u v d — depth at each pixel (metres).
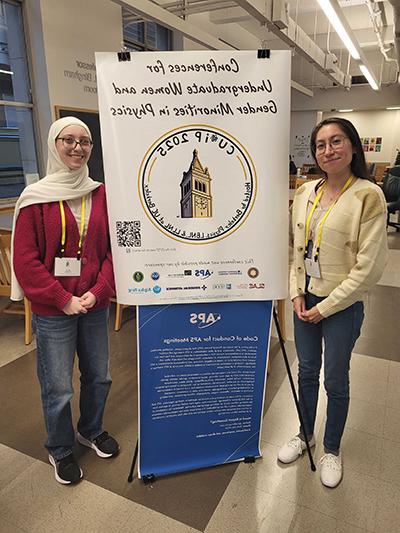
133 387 2.44
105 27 4.74
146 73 1.29
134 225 1.40
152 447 1.69
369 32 8.20
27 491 1.68
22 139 4.46
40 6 3.98
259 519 1.54
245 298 1.50
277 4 4.38
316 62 6.88
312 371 1.74
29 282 1.48
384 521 1.53
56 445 1.73
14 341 3.07
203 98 1.32
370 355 2.82
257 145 1.36
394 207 7.25
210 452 1.77
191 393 1.65
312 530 1.49
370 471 1.77
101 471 1.78
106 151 1.35
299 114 12.18
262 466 1.80
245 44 8.82
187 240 1.42
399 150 11.70
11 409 2.23
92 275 1.59
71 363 1.65
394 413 2.17
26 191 1.46
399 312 3.64
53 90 4.27
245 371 1.66
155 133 1.33
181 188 1.38
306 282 1.61
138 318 1.52
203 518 1.55
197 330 1.57
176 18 4.64
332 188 1.51
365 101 11.28
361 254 1.42
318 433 2.02
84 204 1.54
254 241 1.44
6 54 4.21
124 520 1.54
